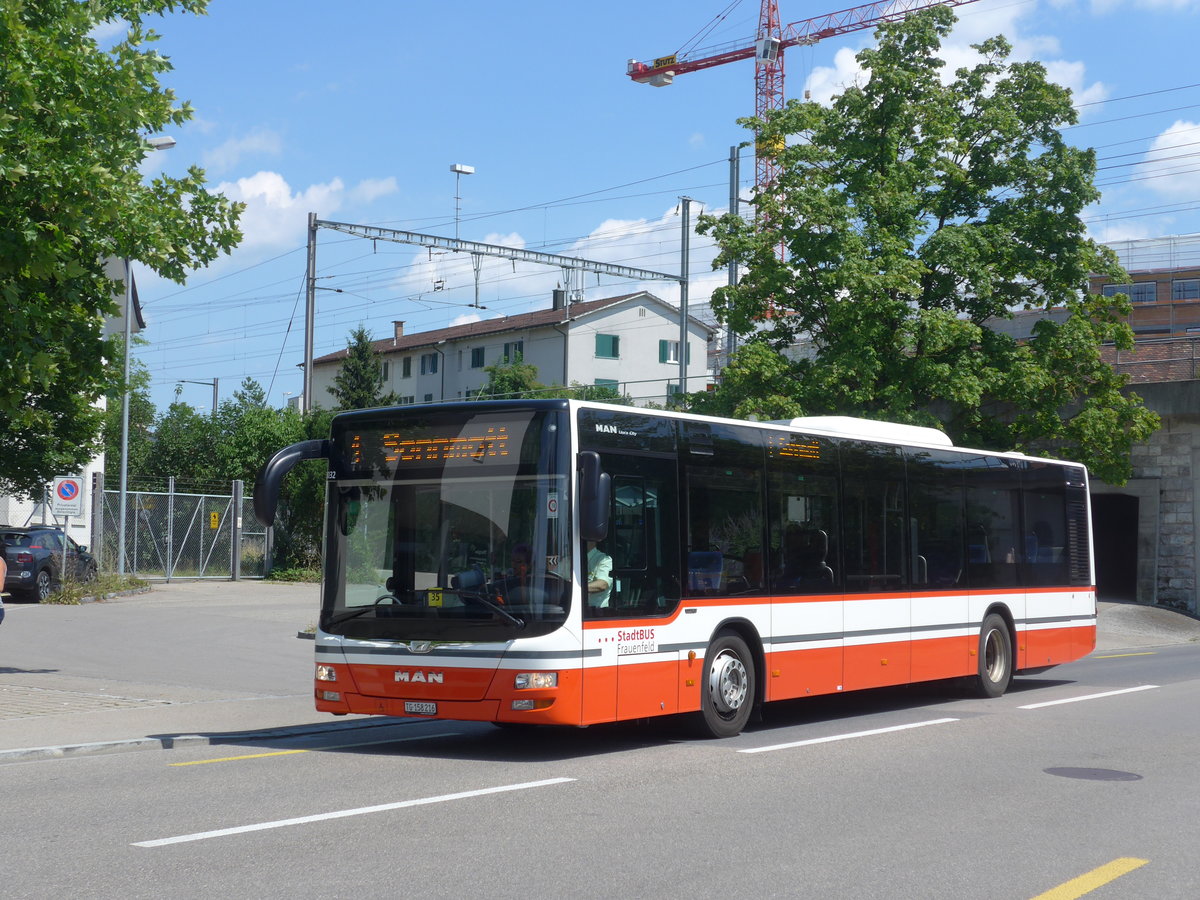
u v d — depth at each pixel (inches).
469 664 414.6
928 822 319.6
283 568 1657.2
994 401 1245.1
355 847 281.4
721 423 492.4
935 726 523.8
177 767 403.9
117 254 592.4
